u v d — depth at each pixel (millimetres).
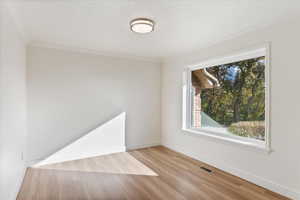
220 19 2295
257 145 2562
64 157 3471
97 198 2199
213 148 3223
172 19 2299
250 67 2812
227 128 3188
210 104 3525
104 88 3883
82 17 2248
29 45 3150
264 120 2605
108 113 3934
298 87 2123
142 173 2932
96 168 3123
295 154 2146
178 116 4059
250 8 2008
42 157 3270
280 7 1976
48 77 3320
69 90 3520
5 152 1769
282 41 2262
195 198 2211
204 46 3373
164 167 3180
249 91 2824
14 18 2193
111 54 3926
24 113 2906
